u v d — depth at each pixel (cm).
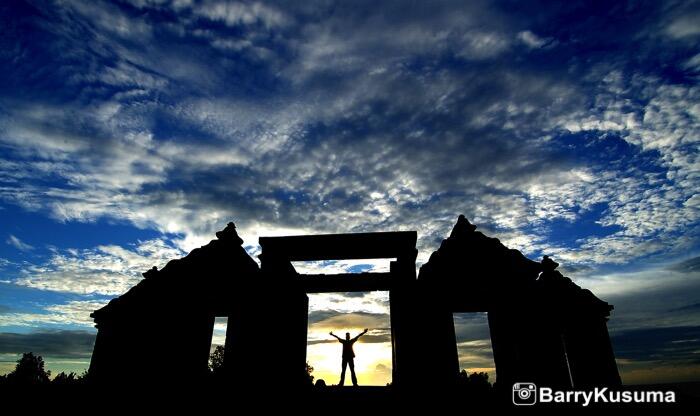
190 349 1232
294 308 1442
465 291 1206
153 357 1195
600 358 1134
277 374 1248
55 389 1105
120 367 1172
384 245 1373
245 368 1192
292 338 1412
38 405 1034
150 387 1129
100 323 1238
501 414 909
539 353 1085
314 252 1413
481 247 1256
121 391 1109
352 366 1446
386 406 967
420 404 968
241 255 1418
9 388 1073
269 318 1287
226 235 1421
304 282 1477
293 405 998
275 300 1321
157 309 1260
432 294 1215
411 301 1238
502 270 1209
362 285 1433
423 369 1119
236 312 1294
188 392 1119
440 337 1157
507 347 1123
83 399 1071
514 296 1164
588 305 1194
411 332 1184
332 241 1378
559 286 1235
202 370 1231
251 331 1253
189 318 1266
